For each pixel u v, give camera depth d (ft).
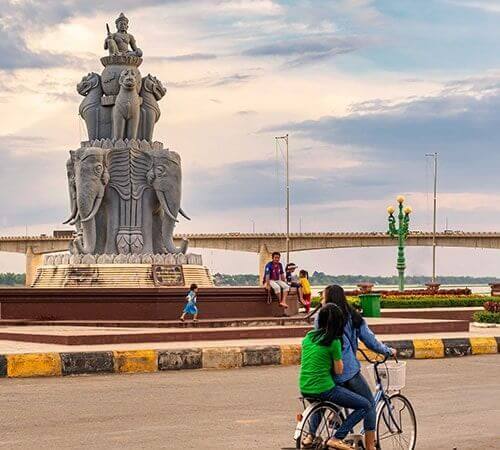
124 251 102.01
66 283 98.89
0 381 61.16
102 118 105.40
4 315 96.58
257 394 56.90
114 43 105.81
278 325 92.84
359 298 124.47
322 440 37.01
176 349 68.39
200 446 42.01
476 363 75.82
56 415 49.01
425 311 128.36
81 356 64.90
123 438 43.39
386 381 38.96
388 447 39.63
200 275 102.63
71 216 105.19
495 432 46.68
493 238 378.94
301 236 368.27
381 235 369.30
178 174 104.22
